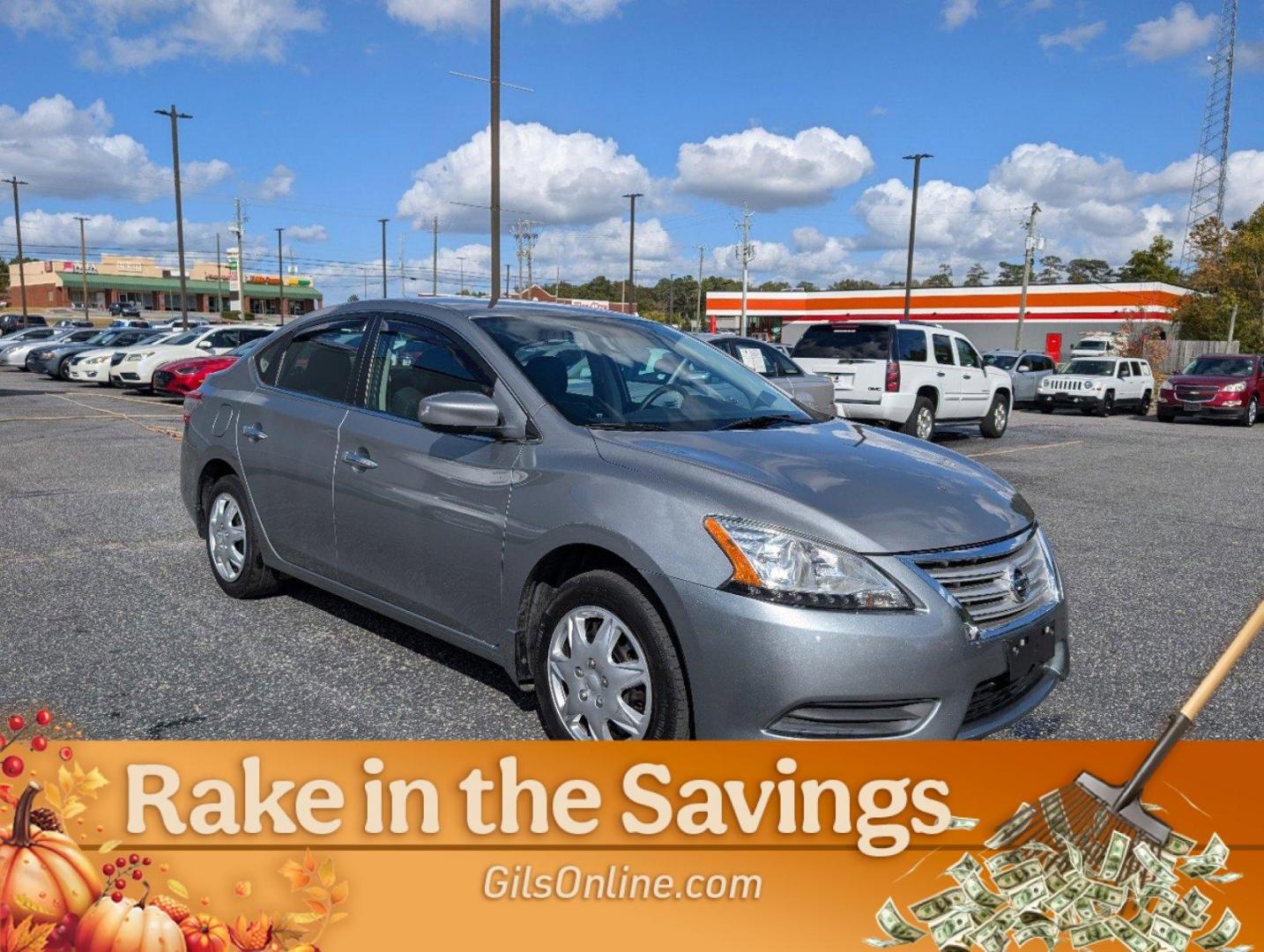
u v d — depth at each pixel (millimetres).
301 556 4410
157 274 99938
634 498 3014
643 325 4488
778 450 3352
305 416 4363
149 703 3688
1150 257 79375
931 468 3400
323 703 3715
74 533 6523
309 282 105438
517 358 3693
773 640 2672
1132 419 22547
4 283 97625
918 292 60000
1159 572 6238
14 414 15117
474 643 3568
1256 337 41625
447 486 3588
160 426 13523
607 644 3035
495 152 21812
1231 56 56906
